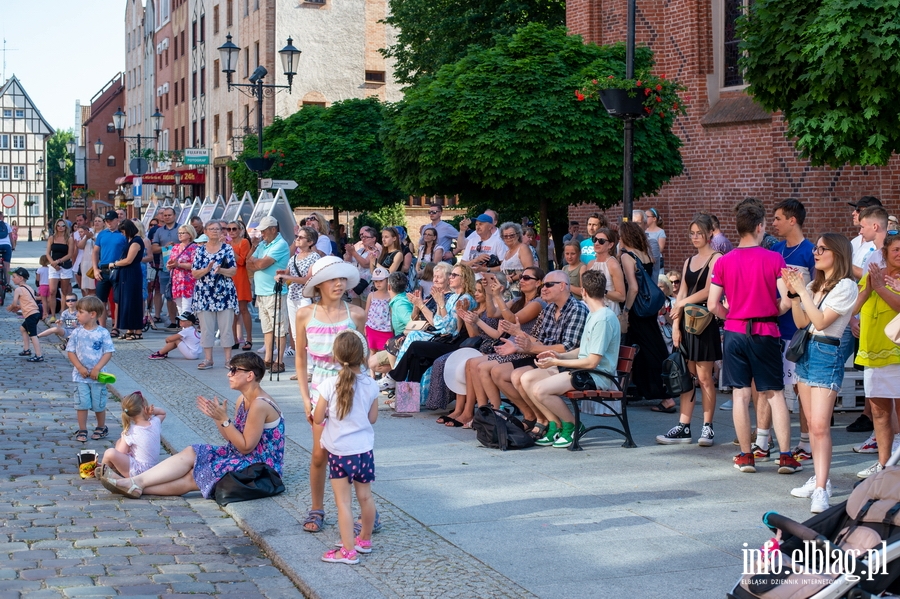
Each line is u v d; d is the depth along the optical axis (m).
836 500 7.32
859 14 10.82
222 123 56.78
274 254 13.95
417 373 11.14
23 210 120.00
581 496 7.57
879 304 7.32
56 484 8.16
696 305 9.16
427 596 5.49
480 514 7.10
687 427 9.58
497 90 16.72
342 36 50.12
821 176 17.98
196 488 7.80
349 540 6.07
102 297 18.22
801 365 7.35
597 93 13.45
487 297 10.85
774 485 7.88
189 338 15.47
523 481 8.05
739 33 12.37
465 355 10.41
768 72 11.95
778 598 4.70
